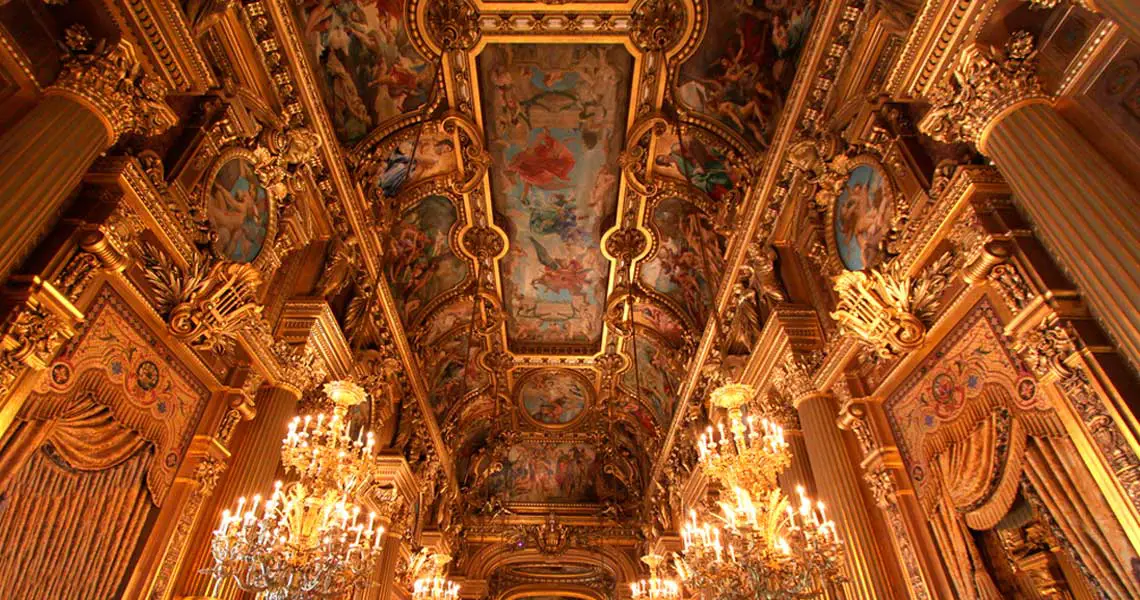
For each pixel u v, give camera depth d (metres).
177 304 5.77
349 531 5.68
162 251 5.64
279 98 7.60
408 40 9.31
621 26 9.36
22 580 4.34
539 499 21.62
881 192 6.66
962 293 5.38
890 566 6.50
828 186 7.67
